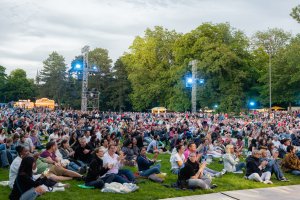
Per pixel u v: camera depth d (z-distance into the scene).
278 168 12.79
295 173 13.99
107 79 90.31
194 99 46.66
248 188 11.18
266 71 61.56
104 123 29.12
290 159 14.42
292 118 42.06
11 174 9.87
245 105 60.41
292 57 52.53
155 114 50.53
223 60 55.03
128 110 89.19
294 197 10.05
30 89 118.94
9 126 24.78
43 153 12.09
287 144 17.80
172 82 68.56
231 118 44.50
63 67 115.19
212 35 61.03
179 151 13.37
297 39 55.78
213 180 12.35
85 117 35.62
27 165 8.02
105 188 10.02
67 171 11.52
